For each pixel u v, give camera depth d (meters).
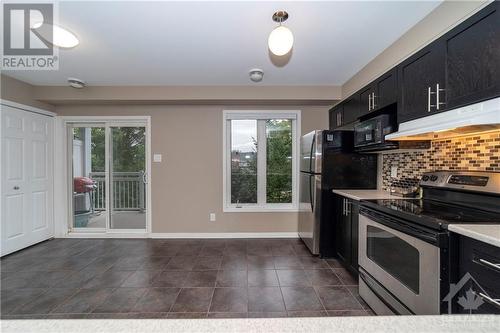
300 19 1.90
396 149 2.37
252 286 2.36
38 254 3.17
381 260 1.86
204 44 2.29
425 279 1.41
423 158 2.34
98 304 2.07
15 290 2.29
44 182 3.66
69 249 3.36
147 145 3.91
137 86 3.44
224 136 3.90
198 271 2.68
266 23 1.95
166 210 3.91
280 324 0.49
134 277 2.54
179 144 3.90
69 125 3.99
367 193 2.69
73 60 2.62
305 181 3.40
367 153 3.05
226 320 0.51
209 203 3.92
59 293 2.24
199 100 3.50
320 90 3.45
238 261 2.96
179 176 3.91
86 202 4.11
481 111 1.36
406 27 2.00
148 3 1.71
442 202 2.02
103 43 2.26
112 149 4.00
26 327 0.48
